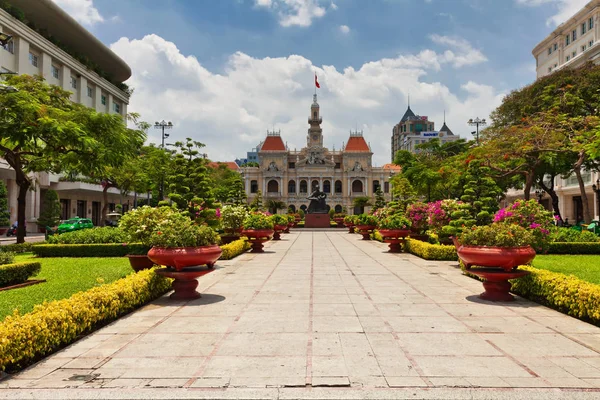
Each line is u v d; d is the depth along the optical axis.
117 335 5.94
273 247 21.25
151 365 4.80
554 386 4.19
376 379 4.37
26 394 4.08
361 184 96.25
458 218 12.86
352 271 12.22
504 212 11.66
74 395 4.05
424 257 15.38
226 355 5.09
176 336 5.87
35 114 15.90
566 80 27.52
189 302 8.03
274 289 9.34
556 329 6.16
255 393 4.07
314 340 5.64
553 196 33.50
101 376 4.50
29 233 38.91
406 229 18.12
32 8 37.62
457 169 27.64
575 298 6.77
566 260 13.61
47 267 12.75
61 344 5.55
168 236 8.29
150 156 34.97
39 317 5.20
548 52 50.62
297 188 94.75
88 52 46.78
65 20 40.12
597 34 41.19
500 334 5.90
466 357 5.00
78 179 42.03
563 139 23.33
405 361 4.87
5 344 4.50
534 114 26.83
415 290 9.16
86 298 6.23
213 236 8.71
